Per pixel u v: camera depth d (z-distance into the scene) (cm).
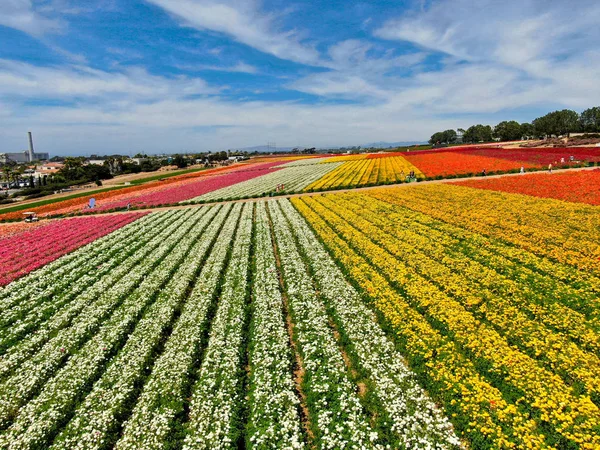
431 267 2192
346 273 2309
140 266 2719
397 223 3303
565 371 1220
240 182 7900
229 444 1056
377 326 1608
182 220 4400
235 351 1520
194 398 1284
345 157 13088
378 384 1243
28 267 2977
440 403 1186
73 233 4078
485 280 1941
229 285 2238
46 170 19212
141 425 1161
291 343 1644
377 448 1000
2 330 1922
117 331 1780
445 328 1554
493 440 979
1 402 1337
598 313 1546
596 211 3020
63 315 2020
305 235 3203
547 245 2408
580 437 949
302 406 1255
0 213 6400
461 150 10088
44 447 1142
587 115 13625
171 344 1628
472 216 3231
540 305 1661
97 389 1355
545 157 6631
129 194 7119
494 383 1225
